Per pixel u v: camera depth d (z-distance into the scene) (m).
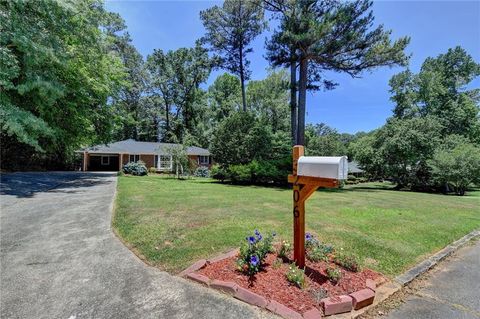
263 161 14.18
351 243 4.08
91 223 4.98
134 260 3.33
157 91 33.69
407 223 5.55
